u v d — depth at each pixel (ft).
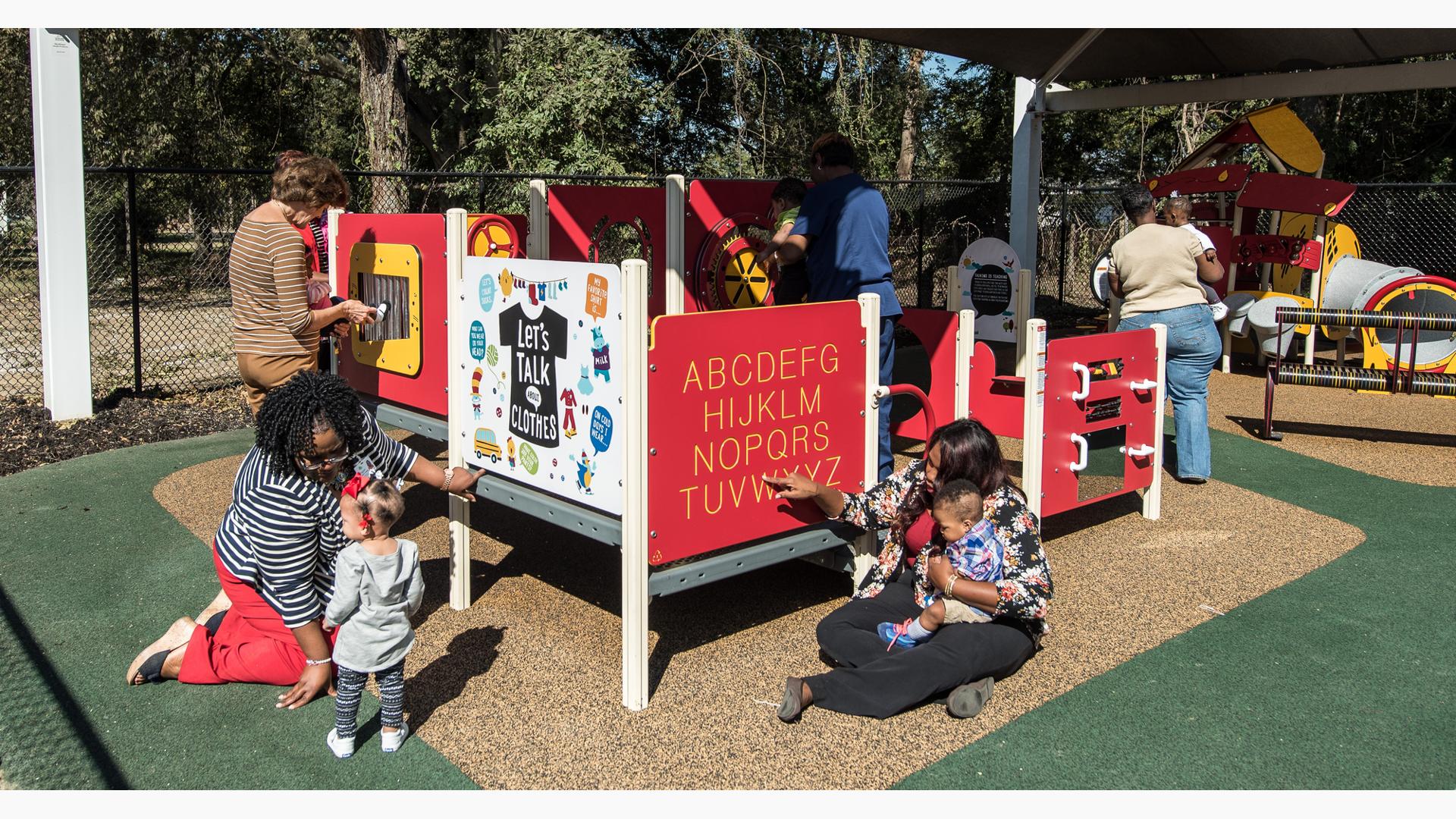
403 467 12.81
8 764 10.30
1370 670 12.30
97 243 56.39
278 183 14.65
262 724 11.11
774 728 11.07
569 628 13.71
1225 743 10.67
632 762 10.38
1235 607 14.26
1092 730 10.95
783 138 66.08
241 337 14.74
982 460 11.73
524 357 12.59
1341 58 30.48
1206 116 61.41
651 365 11.12
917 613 12.44
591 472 11.72
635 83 55.31
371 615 10.12
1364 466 22.06
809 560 14.71
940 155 76.54
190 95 63.16
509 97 53.16
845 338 13.12
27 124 59.62
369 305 16.92
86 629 13.55
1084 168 69.67
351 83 67.56
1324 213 30.73
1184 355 20.06
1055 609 14.28
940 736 10.87
